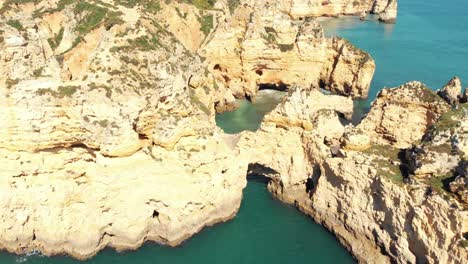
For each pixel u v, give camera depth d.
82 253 41.44
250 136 49.72
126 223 42.25
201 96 60.62
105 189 41.09
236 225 46.41
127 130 40.00
